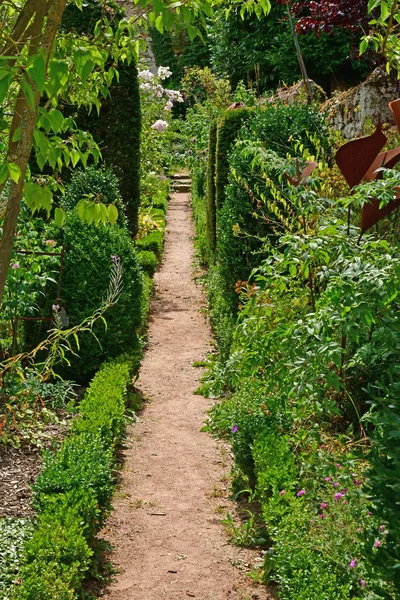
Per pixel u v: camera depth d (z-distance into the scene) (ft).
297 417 14.42
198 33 9.50
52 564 11.50
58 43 10.59
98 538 14.78
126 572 13.70
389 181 14.39
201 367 27.04
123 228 25.30
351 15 31.27
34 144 8.90
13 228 8.07
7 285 20.03
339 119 29.78
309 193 16.61
